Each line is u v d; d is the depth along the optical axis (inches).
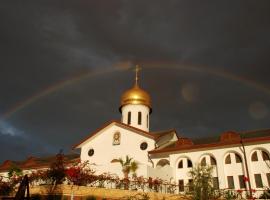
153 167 1627.7
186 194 1125.1
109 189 1066.7
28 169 1989.4
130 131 1811.0
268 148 1444.4
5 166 2180.1
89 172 1237.7
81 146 1902.1
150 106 2140.7
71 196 945.5
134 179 1337.4
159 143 1838.1
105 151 1814.7
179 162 1660.9
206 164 1571.1
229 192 1302.9
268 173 1412.4
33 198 943.0
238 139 1546.5
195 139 1835.6
